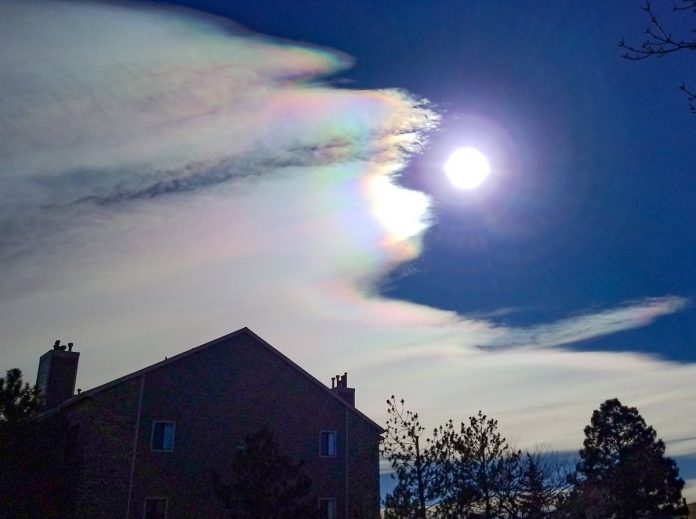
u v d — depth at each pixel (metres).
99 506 26.11
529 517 16.80
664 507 35.44
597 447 41.50
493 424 17.44
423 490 17.03
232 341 31.25
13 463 26.91
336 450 31.72
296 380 32.06
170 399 28.92
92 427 27.08
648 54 6.31
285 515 23.53
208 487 28.30
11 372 28.17
